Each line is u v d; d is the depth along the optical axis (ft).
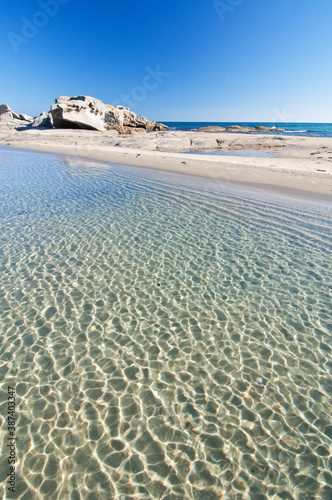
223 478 6.42
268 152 68.54
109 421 7.73
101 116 133.69
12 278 14.40
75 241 18.56
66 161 51.78
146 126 170.81
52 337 10.77
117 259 16.37
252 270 15.23
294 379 9.05
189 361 9.77
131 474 6.50
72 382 8.95
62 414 7.91
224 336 10.85
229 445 7.13
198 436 7.35
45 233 19.71
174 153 63.87
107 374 9.25
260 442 7.20
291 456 6.87
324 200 27.25
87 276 14.67
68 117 116.88
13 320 11.59
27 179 36.17
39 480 6.40
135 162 50.26
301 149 72.08
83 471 6.57
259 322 11.53
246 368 9.48
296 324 11.40
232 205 25.82
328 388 8.74
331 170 40.93
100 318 11.79
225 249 17.58
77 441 7.22
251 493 6.14
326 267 15.38
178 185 33.19
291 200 27.27
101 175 39.09
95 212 23.98
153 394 8.55
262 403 8.26
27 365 9.56
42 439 7.26
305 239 18.79
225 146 82.07
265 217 22.85
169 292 13.47
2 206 25.36
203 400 8.36
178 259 16.40
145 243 18.38
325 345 10.37
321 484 6.31
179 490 6.20
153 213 23.77
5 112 157.07
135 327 11.32
